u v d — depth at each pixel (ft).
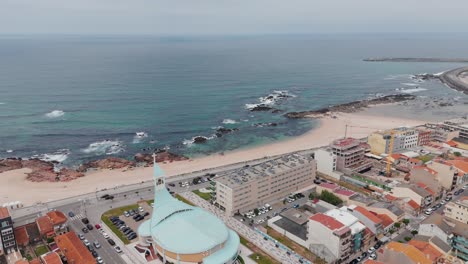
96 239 460.55
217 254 381.81
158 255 408.46
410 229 475.31
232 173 561.02
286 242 447.42
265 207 538.06
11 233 420.36
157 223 422.00
